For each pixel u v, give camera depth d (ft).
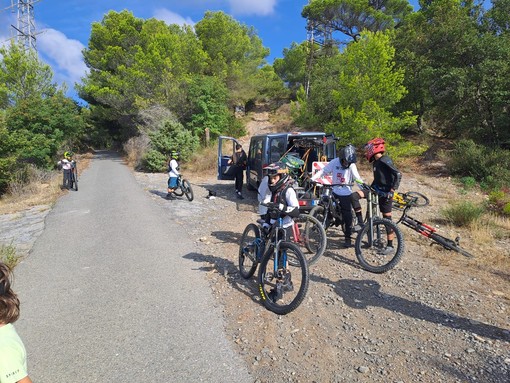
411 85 58.08
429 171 47.44
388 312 13.83
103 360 11.19
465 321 13.00
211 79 91.97
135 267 19.01
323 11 107.86
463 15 53.98
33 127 71.82
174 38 96.94
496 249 21.39
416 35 58.03
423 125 68.13
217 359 11.10
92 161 91.30
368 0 107.14
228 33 114.62
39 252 22.07
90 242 23.71
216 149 69.00
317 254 18.51
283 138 32.37
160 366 10.81
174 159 38.52
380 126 48.52
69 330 13.03
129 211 32.55
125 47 108.47
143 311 14.26
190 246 22.38
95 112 120.06
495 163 42.24
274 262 14.11
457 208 27.71
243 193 41.91
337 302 14.65
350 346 11.70
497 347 11.34
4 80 84.84
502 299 14.73
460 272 17.57
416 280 16.65
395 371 10.37
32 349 11.91
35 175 58.08
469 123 51.47
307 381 10.04
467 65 50.75
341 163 20.71
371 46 50.19
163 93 89.45
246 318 13.55
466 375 10.08
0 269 5.25
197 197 39.73
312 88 68.08
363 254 19.86
